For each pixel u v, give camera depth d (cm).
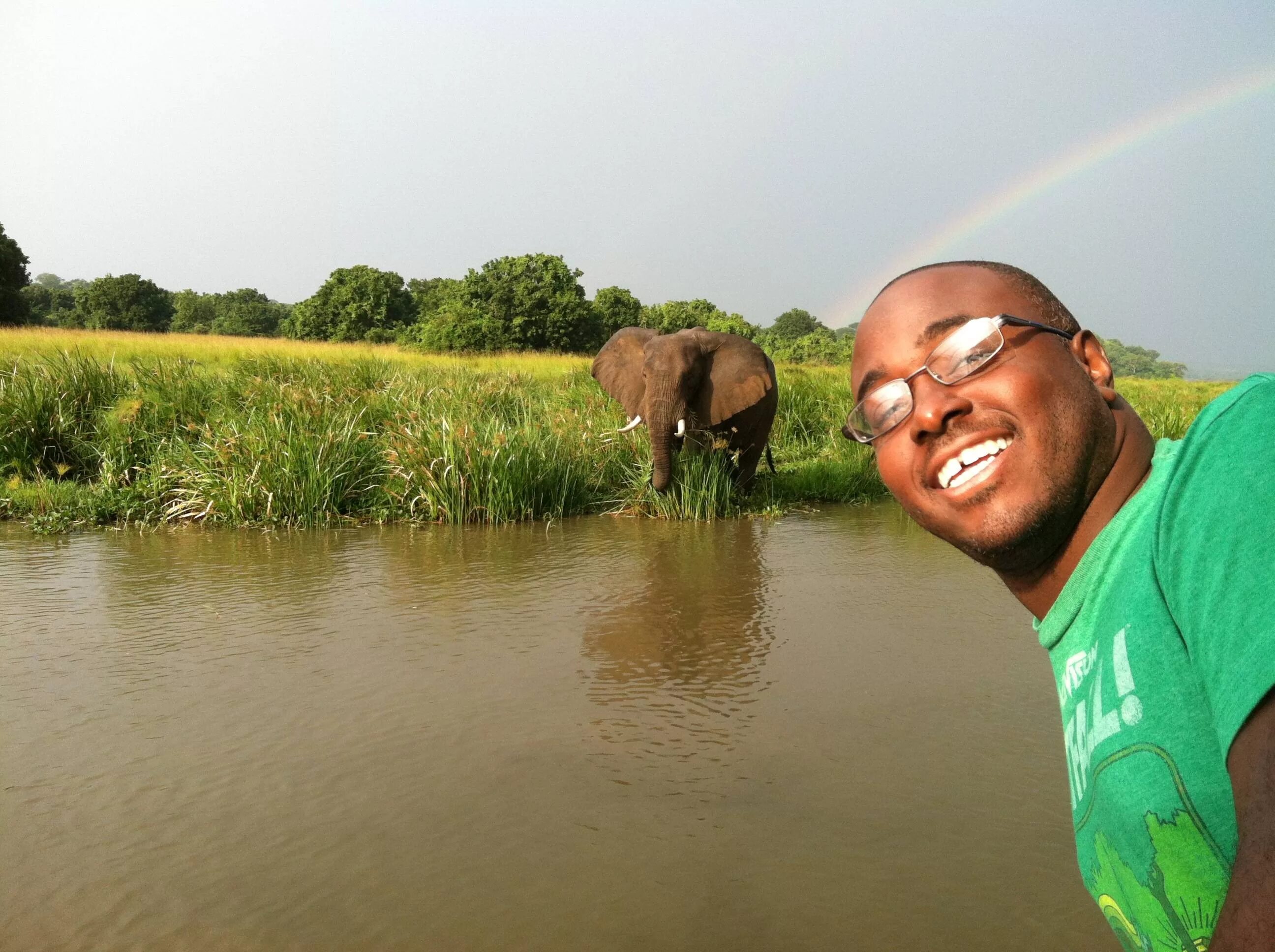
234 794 345
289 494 896
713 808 330
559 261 5566
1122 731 104
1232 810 94
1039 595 129
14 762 372
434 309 7100
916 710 416
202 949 254
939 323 128
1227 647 87
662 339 1001
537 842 309
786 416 1466
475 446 928
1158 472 113
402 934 260
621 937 258
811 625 547
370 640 524
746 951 251
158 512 912
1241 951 78
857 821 320
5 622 560
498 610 583
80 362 1188
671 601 599
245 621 562
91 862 300
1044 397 121
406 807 334
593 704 429
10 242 5559
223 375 1325
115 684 456
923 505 131
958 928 260
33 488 968
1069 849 299
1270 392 97
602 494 994
